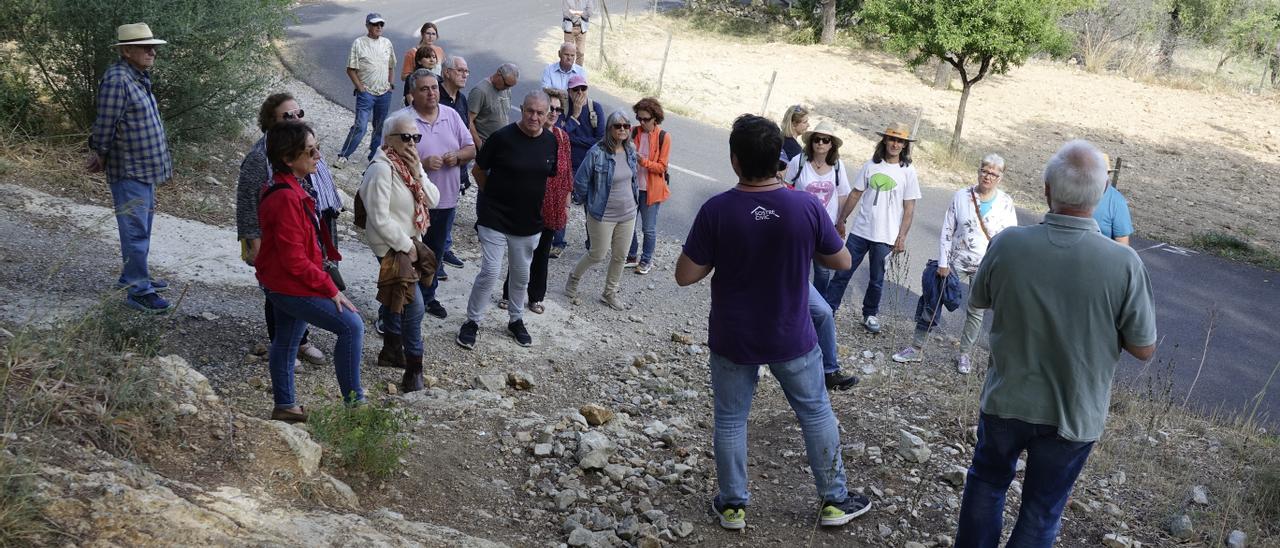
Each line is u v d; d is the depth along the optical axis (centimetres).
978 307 379
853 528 455
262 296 696
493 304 775
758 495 491
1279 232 1433
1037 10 1557
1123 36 2569
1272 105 2281
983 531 381
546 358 682
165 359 448
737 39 2697
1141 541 473
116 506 315
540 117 634
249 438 403
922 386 673
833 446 448
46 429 338
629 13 2902
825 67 2384
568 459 511
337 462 434
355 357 473
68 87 948
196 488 353
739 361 425
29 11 906
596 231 782
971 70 2398
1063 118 2095
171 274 703
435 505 433
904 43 1625
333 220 560
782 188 417
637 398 630
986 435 374
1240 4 2511
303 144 438
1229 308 1023
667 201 1234
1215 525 491
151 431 379
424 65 917
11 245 668
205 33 941
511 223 653
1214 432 643
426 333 685
